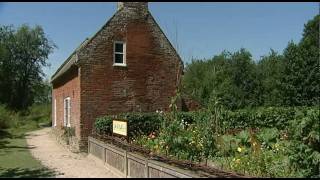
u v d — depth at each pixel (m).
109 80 24.64
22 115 62.50
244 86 45.19
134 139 19.34
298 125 10.38
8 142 29.52
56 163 18.50
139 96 25.31
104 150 17.52
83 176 14.86
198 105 27.16
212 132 15.72
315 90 34.91
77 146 23.78
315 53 35.38
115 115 23.36
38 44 70.25
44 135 36.69
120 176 14.66
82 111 24.00
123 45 25.16
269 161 12.73
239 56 47.06
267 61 48.66
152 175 11.84
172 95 25.95
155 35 25.86
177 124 15.84
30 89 70.69
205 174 9.96
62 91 31.67
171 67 26.08
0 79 66.44
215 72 40.41
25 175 15.29
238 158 13.32
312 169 10.28
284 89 36.19
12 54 68.12
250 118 23.69
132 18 25.41
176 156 14.51
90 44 24.36
